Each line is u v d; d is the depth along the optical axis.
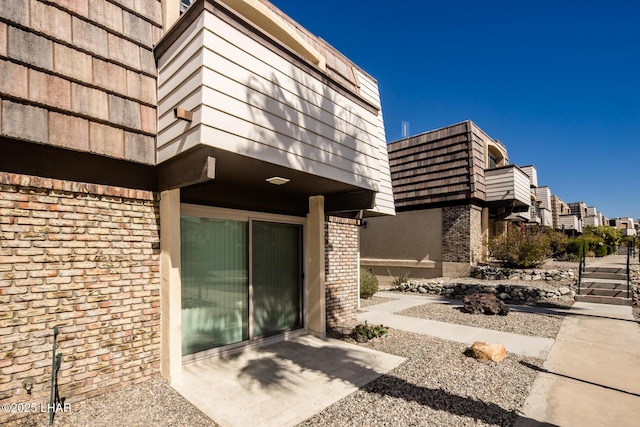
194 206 4.98
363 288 11.01
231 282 5.55
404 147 15.02
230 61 3.73
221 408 3.71
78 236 3.78
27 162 3.45
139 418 3.47
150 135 4.25
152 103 4.25
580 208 34.25
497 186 13.73
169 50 4.11
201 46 3.53
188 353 4.97
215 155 3.72
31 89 3.34
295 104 4.48
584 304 9.49
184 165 3.90
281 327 6.33
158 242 4.44
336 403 3.84
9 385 3.27
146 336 4.27
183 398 3.94
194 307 5.06
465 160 13.19
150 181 4.41
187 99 3.69
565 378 4.53
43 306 3.50
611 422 3.45
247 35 3.92
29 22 3.35
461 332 6.80
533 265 12.74
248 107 3.87
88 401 3.74
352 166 5.45
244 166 4.26
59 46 3.55
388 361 5.12
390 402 3.86
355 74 8.40
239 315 5.66
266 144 4.04
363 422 3.45
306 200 6.66
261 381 4.40
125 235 4.14
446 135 13.79
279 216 6.26
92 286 3.85
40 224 3.52
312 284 6.58
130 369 4.12
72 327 3.69
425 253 14.11
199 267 5.13
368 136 5.89
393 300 10.91
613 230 28.80
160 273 4.43
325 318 6.68
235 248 5.63
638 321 7.58
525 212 17.16
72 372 3.67
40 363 3.45
